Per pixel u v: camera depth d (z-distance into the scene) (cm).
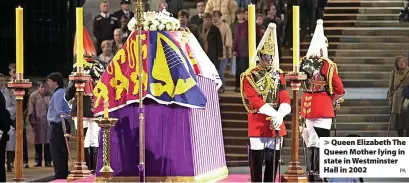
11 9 9075
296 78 4822
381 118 8212
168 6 8531
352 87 8838
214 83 5162
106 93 4619
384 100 8281
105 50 7212
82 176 5188
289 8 8388
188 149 4562
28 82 4691
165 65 4559
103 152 4516
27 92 7662
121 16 8144
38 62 9019
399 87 7844
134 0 8275
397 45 9200
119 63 4612
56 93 6262
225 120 7969
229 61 8469
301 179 4831
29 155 8288
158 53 4578
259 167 4631
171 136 4556
